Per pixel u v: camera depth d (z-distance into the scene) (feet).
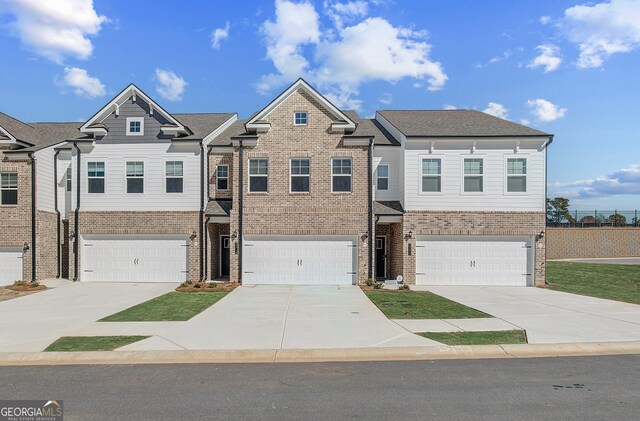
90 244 67.26
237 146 65.16
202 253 66.13
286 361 27.27
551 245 115.85
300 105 65.05
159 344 30.22
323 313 41.75
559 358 27.81
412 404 20.06
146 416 18.76
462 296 53.67
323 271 64.54
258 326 35.91
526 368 25.57
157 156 67.15
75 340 31.50
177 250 66.80
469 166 65.62
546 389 22.04
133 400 20.62
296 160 65.10
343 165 65.00
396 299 50.83
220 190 70.03
